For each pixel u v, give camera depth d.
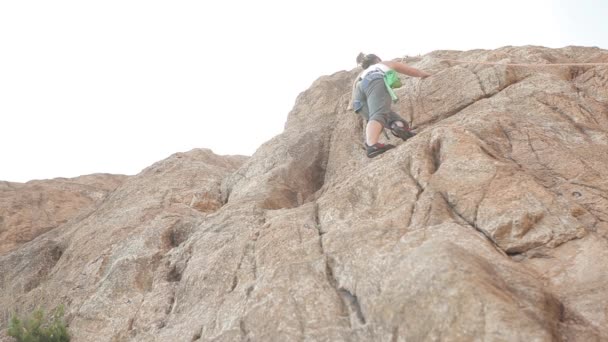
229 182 8.47
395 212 4.76
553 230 4.14
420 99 7.54
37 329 5.71
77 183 12.40
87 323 5.68
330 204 5.51
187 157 10.84
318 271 4.26
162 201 8.48
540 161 5.32
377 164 5.80
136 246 6.71
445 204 4.66
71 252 7.66
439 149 5.50
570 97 6.52
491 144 5.63
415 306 3.22
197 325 4.60
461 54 8.84
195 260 5.77
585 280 3.64
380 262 3.92
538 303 3.25
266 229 5.53
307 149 8.08
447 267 3.29
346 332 3.56
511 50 8.26
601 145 5.50
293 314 3.87
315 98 10.09
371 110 6.23
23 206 10.73
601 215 4.38
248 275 4.91
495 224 4.26
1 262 8.16
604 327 3.20
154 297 5.56
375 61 6.83
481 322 2.96
